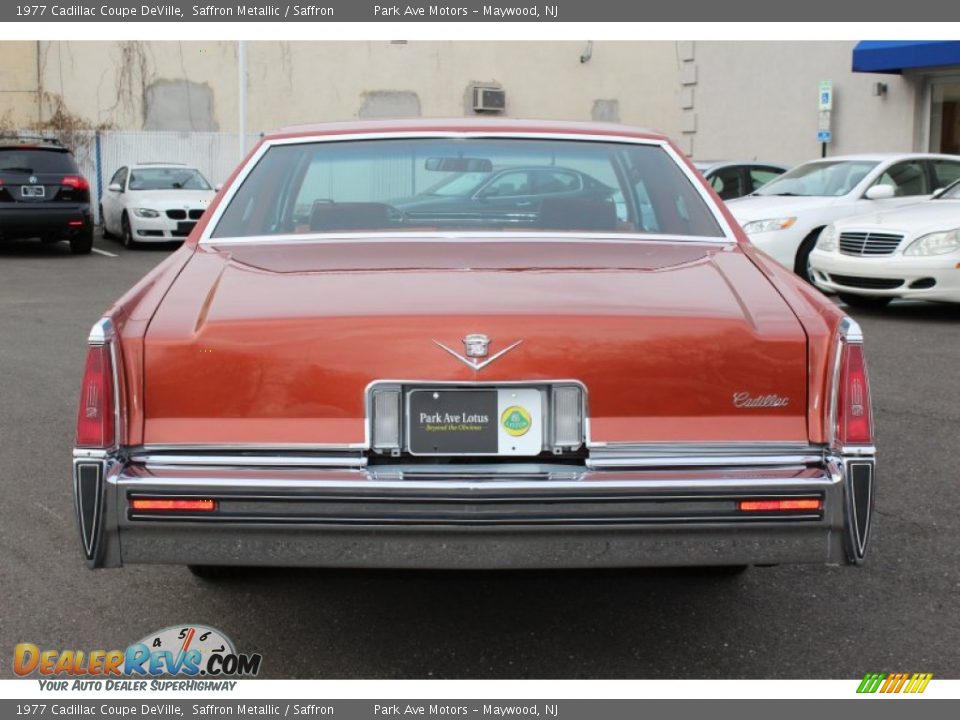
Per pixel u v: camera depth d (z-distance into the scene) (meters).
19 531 4.73
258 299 3.22
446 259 3.66
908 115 20.09
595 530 2.89
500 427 3.04
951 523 4.81
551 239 3.97
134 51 25.58
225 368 3.02
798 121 22.03
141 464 3.00
